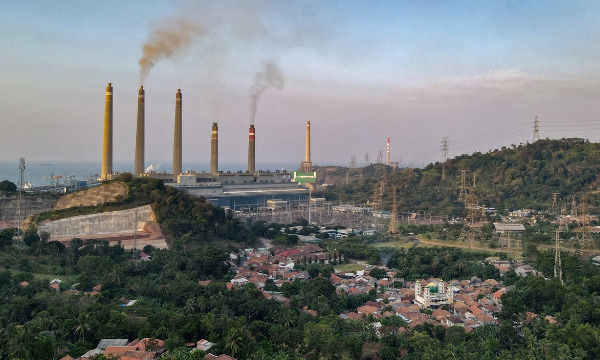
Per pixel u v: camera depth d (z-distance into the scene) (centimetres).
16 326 17700
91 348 18162
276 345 19450
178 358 16462
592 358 18638
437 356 17800
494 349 19525
